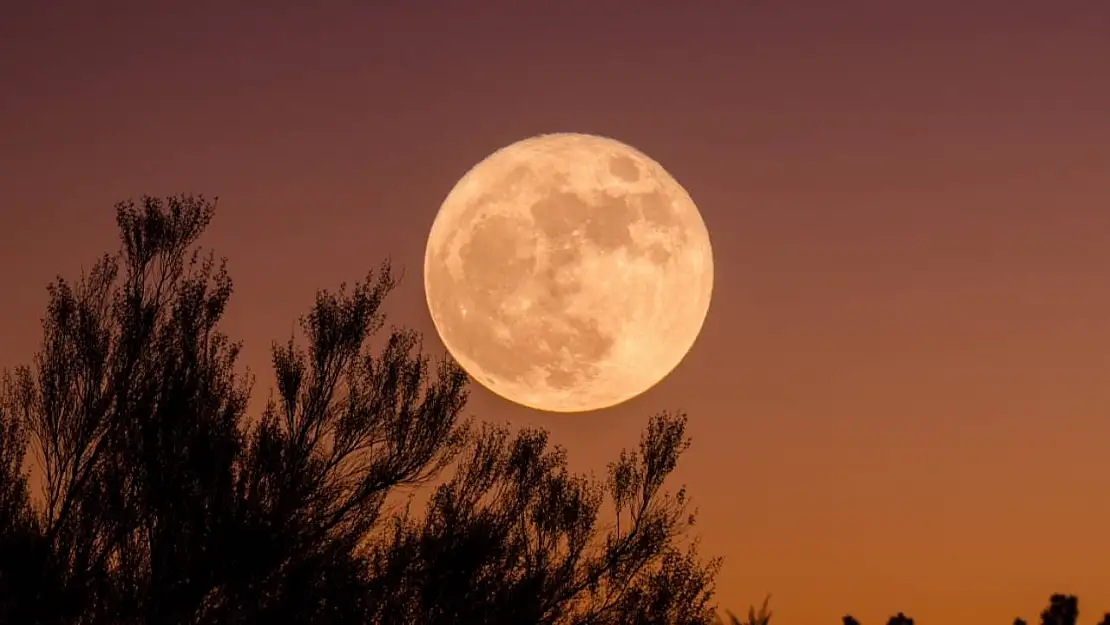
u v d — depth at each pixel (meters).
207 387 32.62
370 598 31.42
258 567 30.56
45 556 29.33
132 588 30.16
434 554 32.38
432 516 33.47
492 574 33.34
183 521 31.03
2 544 28.75
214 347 33.62
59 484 31.88
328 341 34.31
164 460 31.09
